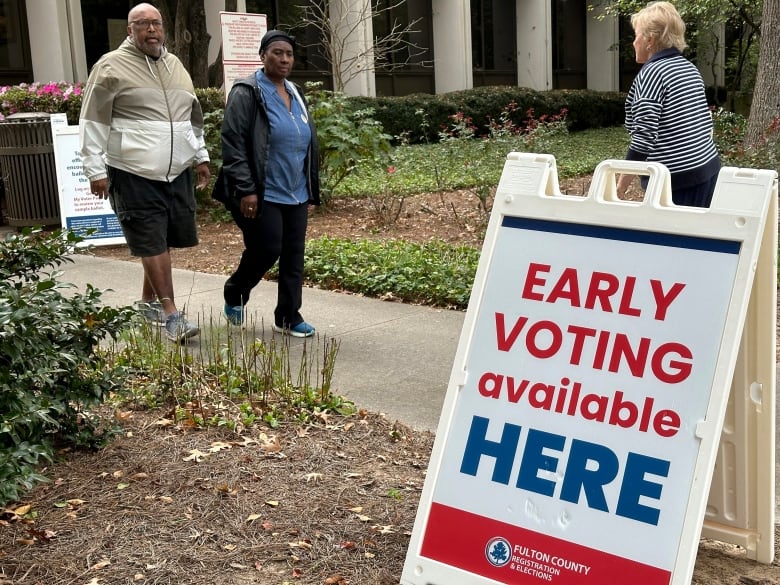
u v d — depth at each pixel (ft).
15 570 9.71
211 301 22.77
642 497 8.04
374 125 38.50
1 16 55.62
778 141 34.27
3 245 13.44
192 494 11.59
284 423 14.15
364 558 10.10
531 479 8.60
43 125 33.01
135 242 18.90
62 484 11.86
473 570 8.63
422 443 13.61
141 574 9.68
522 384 8.89
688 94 16.57
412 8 81.82
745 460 9.41
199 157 19.99
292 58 18.37
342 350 18.65
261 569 9.86
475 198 40.73
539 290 9.01
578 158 56.34
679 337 8.20
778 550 10.19
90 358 13.26
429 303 22.91
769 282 8.62
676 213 8.39
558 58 101.81
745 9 63.77
